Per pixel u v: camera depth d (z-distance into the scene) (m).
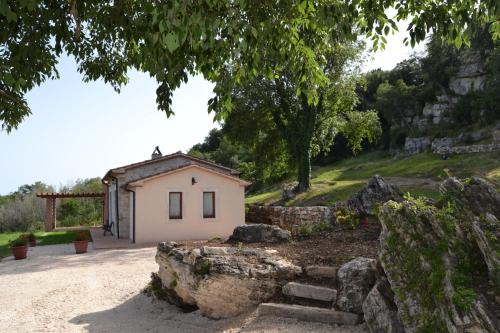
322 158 64.06
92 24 6.21
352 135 32.19
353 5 4.65
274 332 5.23
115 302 8.56
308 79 5.98
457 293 3.73
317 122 30.45
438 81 61.28
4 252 17.55
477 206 4.72
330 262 6.80
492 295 3.67
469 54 56.16
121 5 5.25
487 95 46.91
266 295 6.43
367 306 4.98
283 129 29.83
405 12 5.46
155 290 8.45
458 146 40.84
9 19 3.68
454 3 5.12
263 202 31.70
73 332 6.65
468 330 3.49
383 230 5.27
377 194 9.87
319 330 5.17
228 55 4.80
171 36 3.47
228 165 51.94
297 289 6.18
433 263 4.27
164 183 19.02
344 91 28.58
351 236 8.30
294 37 5.44
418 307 4.16
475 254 4.21
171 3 3.34
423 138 52.50
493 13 4.58
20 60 5.77
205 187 19.56
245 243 8.69
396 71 73.75
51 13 5.54
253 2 4.66
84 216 35.69
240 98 27.70
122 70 7.39
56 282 10.58
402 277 4.57
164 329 6.50
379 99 65.31
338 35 5.00
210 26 3.86
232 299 6.41
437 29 5.20
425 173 30.12
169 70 4.99
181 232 19.11
